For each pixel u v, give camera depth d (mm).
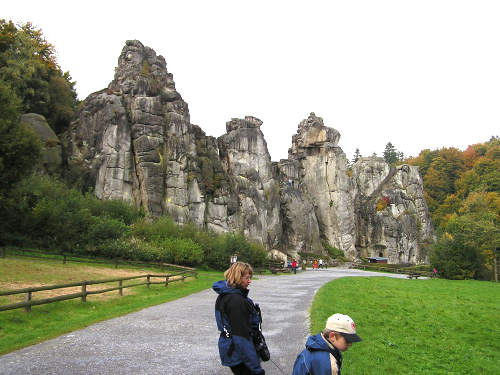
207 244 44594
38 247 33062
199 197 58344
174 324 12609
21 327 12180
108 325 12180
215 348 9867
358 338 4457
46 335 10648
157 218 52312
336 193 90562
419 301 22641
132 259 35875
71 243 33719
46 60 61469
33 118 50375
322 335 4625
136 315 14062
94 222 36375
